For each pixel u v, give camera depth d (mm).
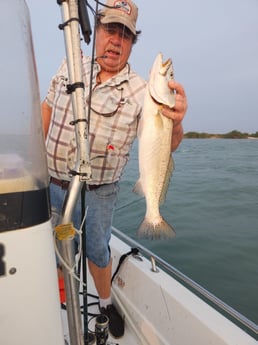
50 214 1007
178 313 1886
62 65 2094
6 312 914
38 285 945
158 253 4656
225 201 7852
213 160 18609
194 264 4312
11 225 895
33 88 1019
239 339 1598
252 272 4070
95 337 1873
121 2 1825
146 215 1672
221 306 1701
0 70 956
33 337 955
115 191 2109
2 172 942
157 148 1619
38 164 1006
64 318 1886
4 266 896
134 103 1922
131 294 2311
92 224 2012
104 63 1913
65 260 1131
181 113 1568
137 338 2109
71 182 1085
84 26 1069
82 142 1058
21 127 993
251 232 5516
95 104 1874
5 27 944
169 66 1603
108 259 2178
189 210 7004
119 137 1925
